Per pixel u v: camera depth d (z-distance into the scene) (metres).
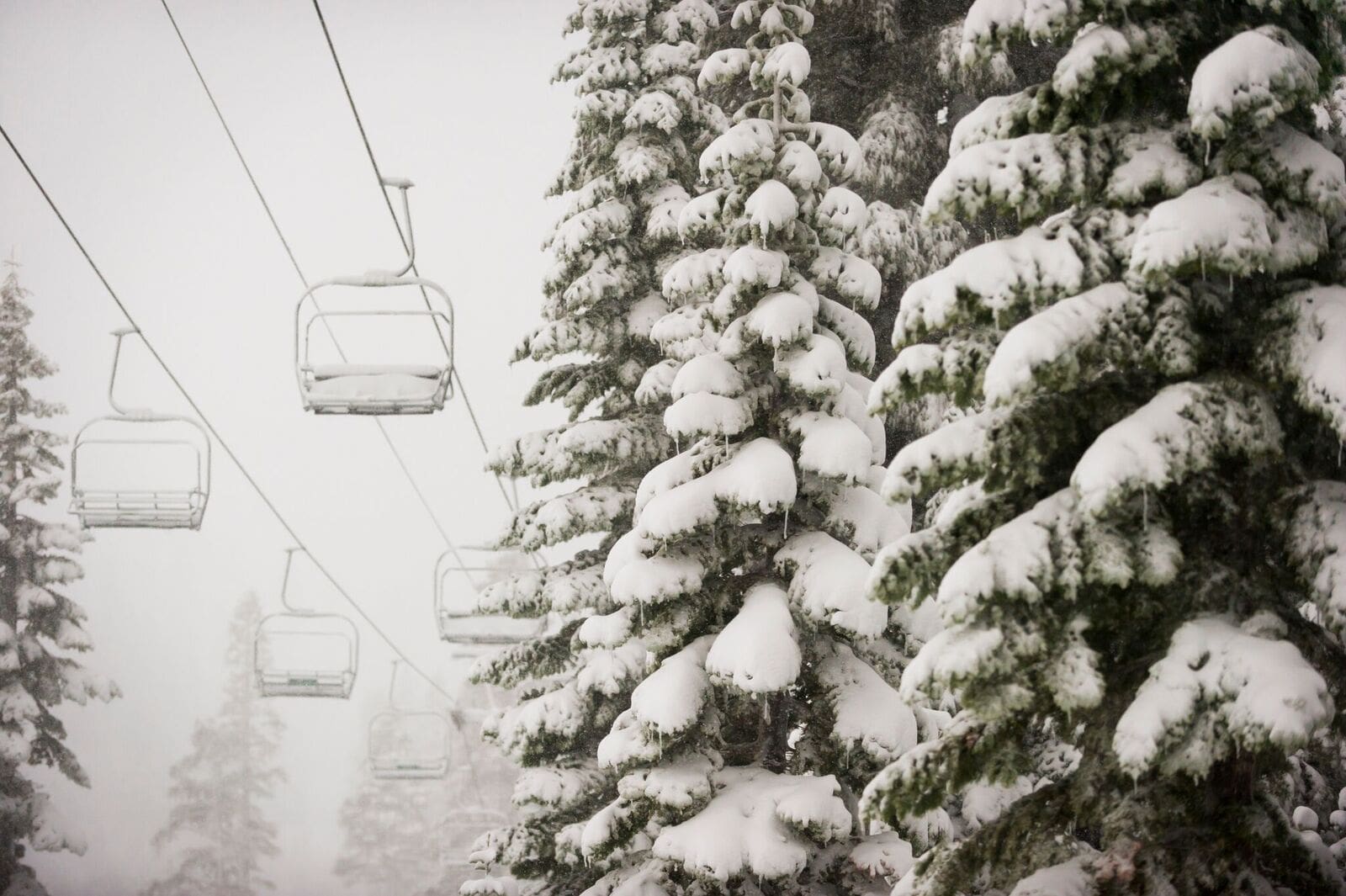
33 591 30.14
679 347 14.41
